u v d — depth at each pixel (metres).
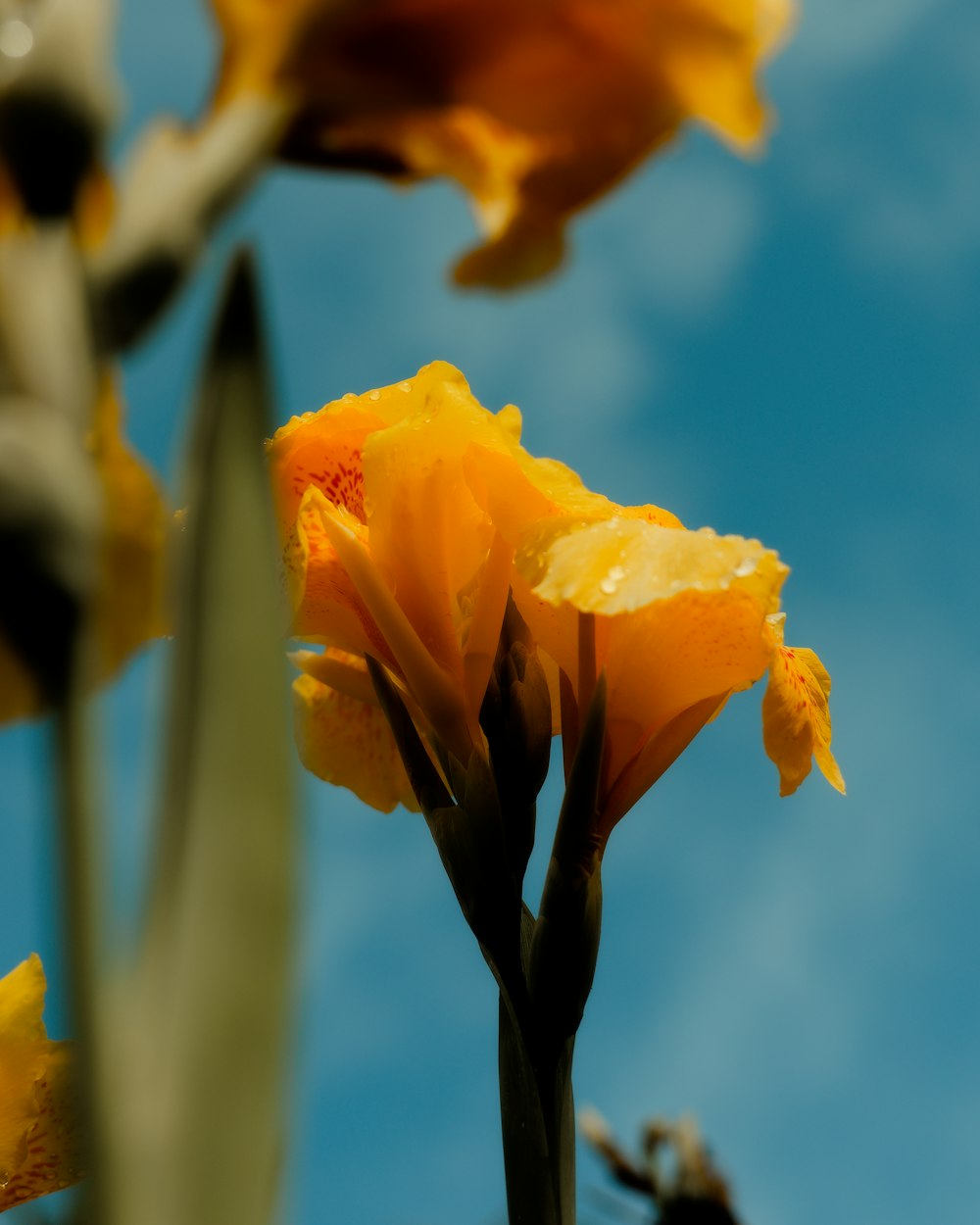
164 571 0.55
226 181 0.44
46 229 0.41
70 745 0.38
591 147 0.52
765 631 1.17
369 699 1.26
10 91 0.41
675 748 1.17
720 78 0.50
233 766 0.43
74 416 0.39
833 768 1.25
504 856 1.07
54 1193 1.09
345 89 0.48
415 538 1.17
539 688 1.14
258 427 0.45
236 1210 0.39
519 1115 1.01
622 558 1.07
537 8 0.49
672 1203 1.09
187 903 0.41
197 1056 0.40
